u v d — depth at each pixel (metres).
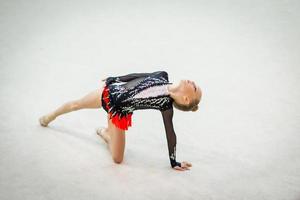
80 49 7.54
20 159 4.86
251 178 4.61
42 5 9.32
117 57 7.30
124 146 4.75
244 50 7.52
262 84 6.51
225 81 6.60
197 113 5.86
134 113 5.87
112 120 4.59
